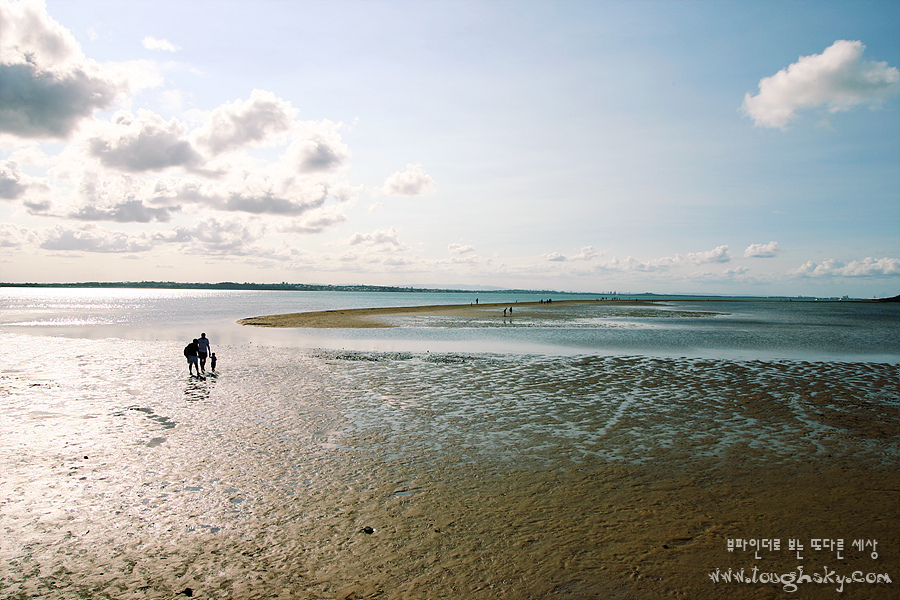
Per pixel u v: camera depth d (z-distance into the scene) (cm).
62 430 1166
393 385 1725
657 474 892
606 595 531
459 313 6819
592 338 3419
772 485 838
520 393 1592
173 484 846
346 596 536
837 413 1333
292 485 843
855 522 700
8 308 10488
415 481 861
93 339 3506
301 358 2416
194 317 6831
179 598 534
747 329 4300
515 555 616
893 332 4028
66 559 613
